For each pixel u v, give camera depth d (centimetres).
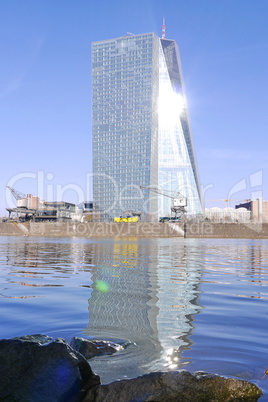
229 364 497
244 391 408
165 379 411
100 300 1002
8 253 3250
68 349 435
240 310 878
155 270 1816
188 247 5125
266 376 456
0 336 641
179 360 514
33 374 403
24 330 681
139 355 534
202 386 405
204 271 1791
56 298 1029
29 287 1241
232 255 3238
